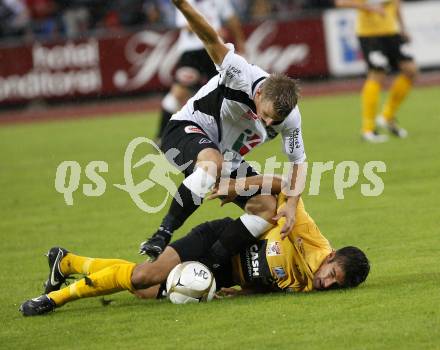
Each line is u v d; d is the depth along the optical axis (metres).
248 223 17.62
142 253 17.02
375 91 38.88
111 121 53.88
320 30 61.34
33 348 15.17
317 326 15.30
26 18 63.81
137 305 17.72
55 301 17.34
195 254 17.69
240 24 60.25
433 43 60.94
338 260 17.22
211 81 19.11
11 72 60.84
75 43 60.59
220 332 15.34
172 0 16.78
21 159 41.22
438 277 18.28
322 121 46.91
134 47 60.84
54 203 30.84
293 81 17.05
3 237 25.89
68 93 60.88
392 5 39.03
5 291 19.66
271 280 17.84
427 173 30.98
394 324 15.13
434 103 50.66
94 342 15.30
